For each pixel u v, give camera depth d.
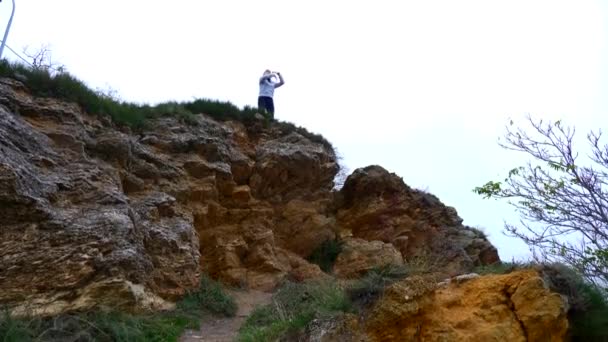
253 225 14.54
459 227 19.12
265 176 15.62
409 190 18.67
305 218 16.22
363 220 17.33
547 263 8.08
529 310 6.75
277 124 17.58
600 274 7.92
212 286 11.45
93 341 7.45
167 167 12.77
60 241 8.47
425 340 6.45
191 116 14.79
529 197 8.87
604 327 7.11
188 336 8.88
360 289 7.25
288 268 14.28
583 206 8.27
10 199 8.27
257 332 7.57
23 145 9.36
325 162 17.25
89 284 8.30
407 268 8.10
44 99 10.92
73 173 9.83
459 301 6.96
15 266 7.99
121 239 8.98
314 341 6.58
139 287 8.96
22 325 7.21
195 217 13.01
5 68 10.95
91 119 11.88
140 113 13.89
